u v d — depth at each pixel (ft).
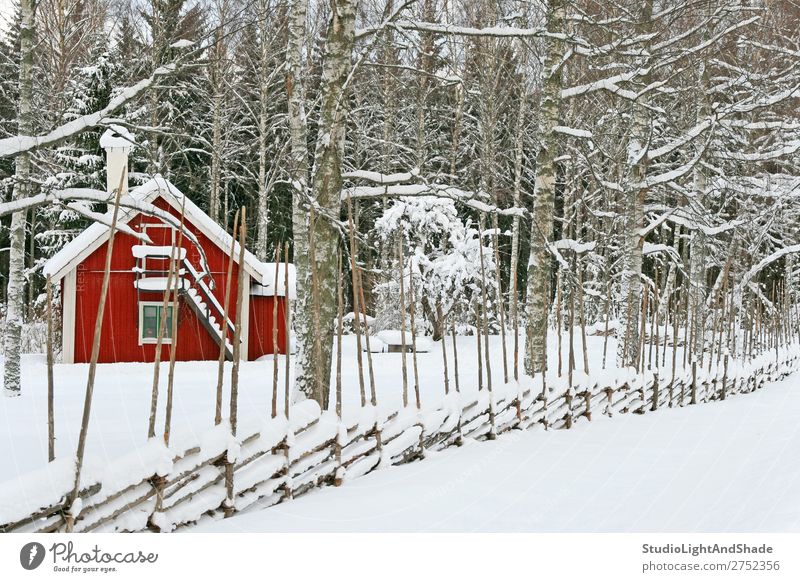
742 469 25.63
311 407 23.62
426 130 99.04
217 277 66.49
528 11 42.60
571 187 90.38
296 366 29.53
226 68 79.97
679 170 46.11
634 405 41.91
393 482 23.75
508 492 22.65
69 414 34.94
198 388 45.44
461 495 22.15
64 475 15.42
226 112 96.12
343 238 30.76
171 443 18.38
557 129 40.11
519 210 35.63
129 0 47.60
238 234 66.28
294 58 34.53
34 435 29.19
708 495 22.29
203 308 65.05
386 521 19.36
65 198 26.37
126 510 17.21
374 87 94.12
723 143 58.08
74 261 64.03
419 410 27.66
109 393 43.01
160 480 17.57
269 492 21.01
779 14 56.18
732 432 34.12
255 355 68.23
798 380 66.39
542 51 50.78
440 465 26.23
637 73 39.47
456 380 30.32
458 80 34.78
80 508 15.55
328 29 30.30
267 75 86.48
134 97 25.50
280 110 98.78
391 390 43.62
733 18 52.60
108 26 67.77
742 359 56.90
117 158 66.69
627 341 47.50
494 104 82.99
